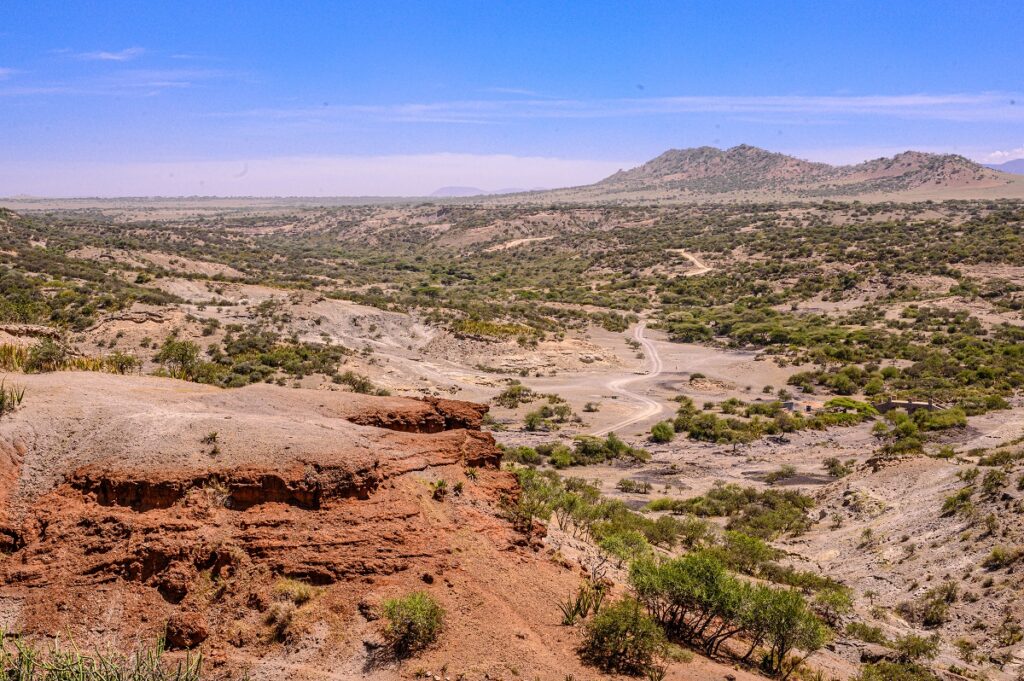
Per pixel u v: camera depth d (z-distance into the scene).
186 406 17.14
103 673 10.17
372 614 12.97
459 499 16.97
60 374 19.06
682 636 15.89
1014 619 20.61
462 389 74.81
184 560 13.08
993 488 28.30
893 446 48.03
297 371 67.06
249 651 12.35
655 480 46.31
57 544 13.02
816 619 15.61
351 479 14.86
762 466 50.22
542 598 14.88
